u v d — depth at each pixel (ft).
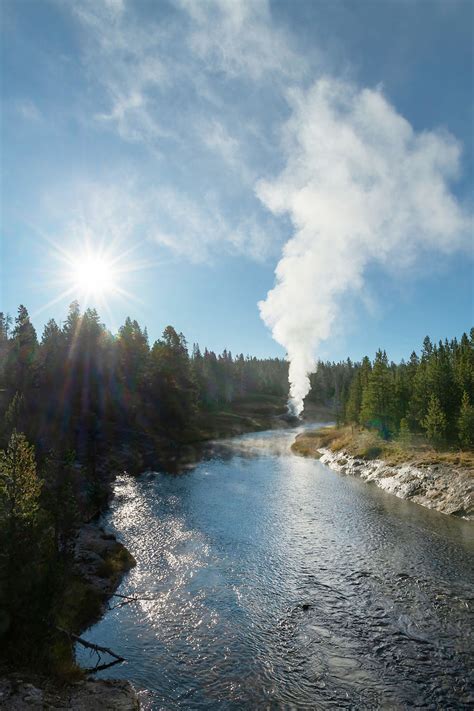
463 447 167.43
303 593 72.02
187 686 50.14
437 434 170.19
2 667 46.09
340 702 46.88
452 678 50.06
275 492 144.97
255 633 60.80
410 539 96.84
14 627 49.42
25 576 50.55
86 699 44.60
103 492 135.33
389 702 46.60
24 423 182.60
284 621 63.67
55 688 45.34
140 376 310.65
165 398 306.55
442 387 206.08
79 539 93.56
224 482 162.30
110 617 66.39
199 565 84.74
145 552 92.43
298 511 120.98
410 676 50.65
